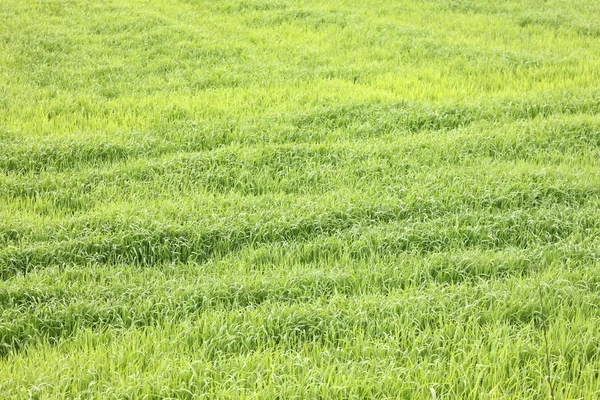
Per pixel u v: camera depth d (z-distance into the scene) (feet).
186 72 50.47
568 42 59.06
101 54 54.65
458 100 42.88
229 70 50.39
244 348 20.49
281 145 35.29
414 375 18.88
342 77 49.32
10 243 25.95
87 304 22.21
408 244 26.35
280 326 21.29
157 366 19.25
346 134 37.70
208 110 41.57
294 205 28.99
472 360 19.43
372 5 73.20
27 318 21.74
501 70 50.52
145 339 20.72
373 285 23.68
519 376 18.79
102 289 23.11
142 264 26.07
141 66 51.65
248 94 44.70
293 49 56.13
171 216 28.09
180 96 44.83
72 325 21.88
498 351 19.71
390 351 19.72
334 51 55.83
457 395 17.90
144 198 30.66
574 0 78.79
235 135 37.40
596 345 20.01
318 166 33.04
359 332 21.02
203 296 22.62
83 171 32.89
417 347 19.88
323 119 40.14
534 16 68.03
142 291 23.21
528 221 27.30
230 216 27.81
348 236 26.89
